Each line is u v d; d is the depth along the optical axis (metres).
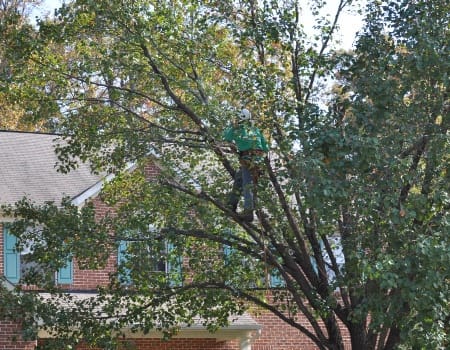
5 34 17.00
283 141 14.52
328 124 14.27
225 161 16.89
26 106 17.50
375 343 16.27
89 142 17.36
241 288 17.80
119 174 18.16
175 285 18.20
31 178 27.19
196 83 17.25
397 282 12.93
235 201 16.11
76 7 16.80
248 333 24.77
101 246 17.03
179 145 17.23
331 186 13.17
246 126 15.04
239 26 16.62
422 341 13.12
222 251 18.23
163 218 17.88
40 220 17.34
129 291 17.23
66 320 16.61
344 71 15.27
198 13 17.16
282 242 17.11
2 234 24.97
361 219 14.34
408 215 13.32
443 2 14.98
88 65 17.11
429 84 14.52
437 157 14.25
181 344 25.16
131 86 17.86
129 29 16.69
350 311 15.89
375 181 13.76
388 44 15.16
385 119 14.15
